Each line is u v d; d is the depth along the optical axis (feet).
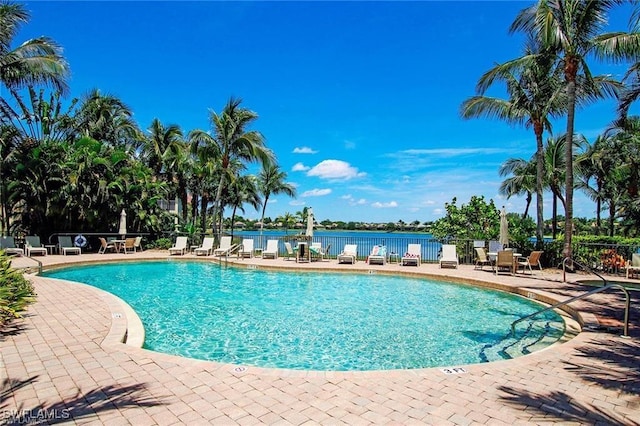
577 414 10.37
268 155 67.00
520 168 80.23
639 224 70.28
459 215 59.52
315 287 36.63
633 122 61.36
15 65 50.75
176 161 85.25
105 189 59.62
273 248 55.83
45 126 66.03
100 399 11.08
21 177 55.11
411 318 25.41
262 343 20.38
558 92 44.04
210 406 10.75
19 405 10.65
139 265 51.08
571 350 15.90
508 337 21.44
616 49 36.11
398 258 52.80
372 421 9.99
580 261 41.52
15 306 19.97
